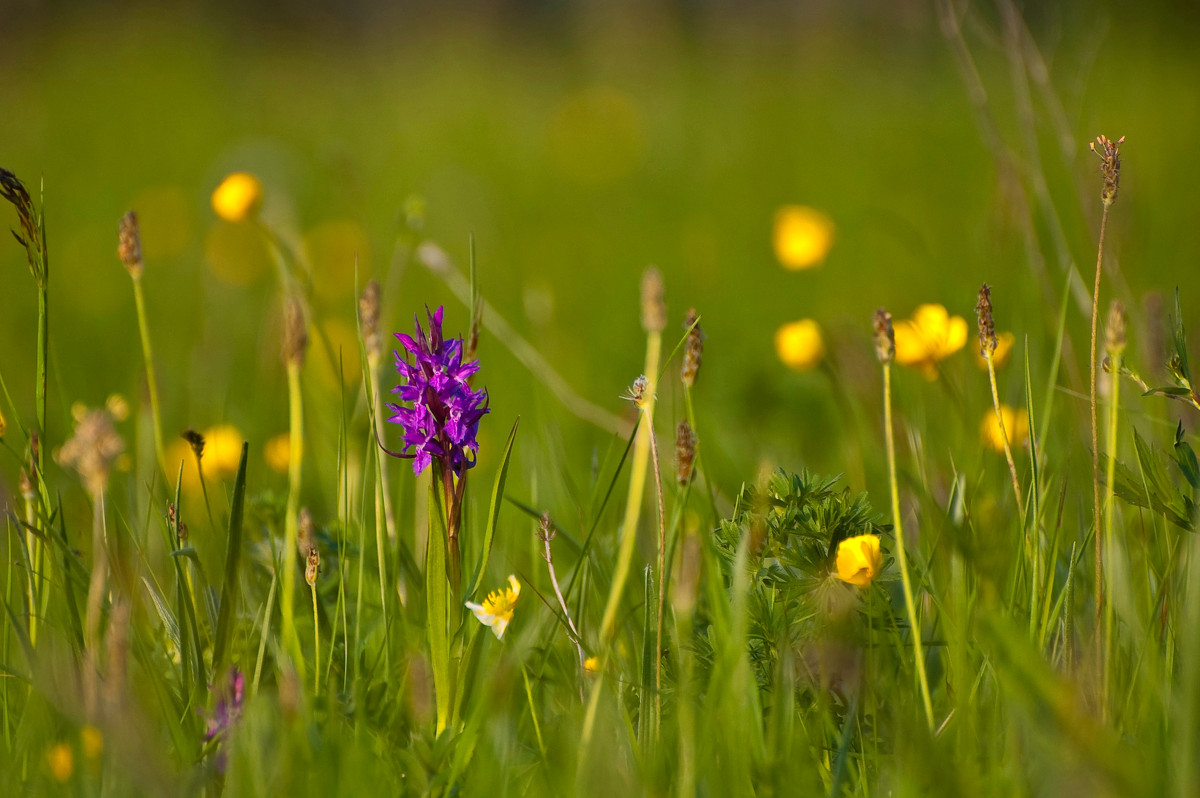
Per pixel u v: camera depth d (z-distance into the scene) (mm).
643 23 15008
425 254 3549
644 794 3115
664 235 7207
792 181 8203
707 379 4422
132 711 3098
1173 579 3205
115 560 3197
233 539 3172
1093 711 3135
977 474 3275
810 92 11641
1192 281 4801
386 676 3188
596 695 3113
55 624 3217
